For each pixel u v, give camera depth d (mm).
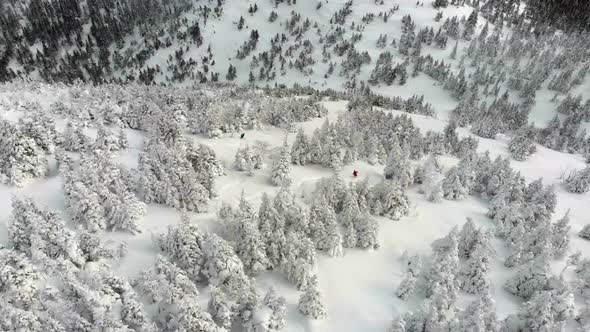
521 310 30000
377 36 193500
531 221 45469
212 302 26484
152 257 30938
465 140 67438
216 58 193000
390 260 37719
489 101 154375
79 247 28078
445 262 33062
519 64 169375
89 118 49156
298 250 33000
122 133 44688
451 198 51062
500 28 191375
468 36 186375
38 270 25516
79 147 41625
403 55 181125
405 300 32875
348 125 62375
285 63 183125
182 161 39875
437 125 85250
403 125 66625
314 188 47250
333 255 36906
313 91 112125
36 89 59438
